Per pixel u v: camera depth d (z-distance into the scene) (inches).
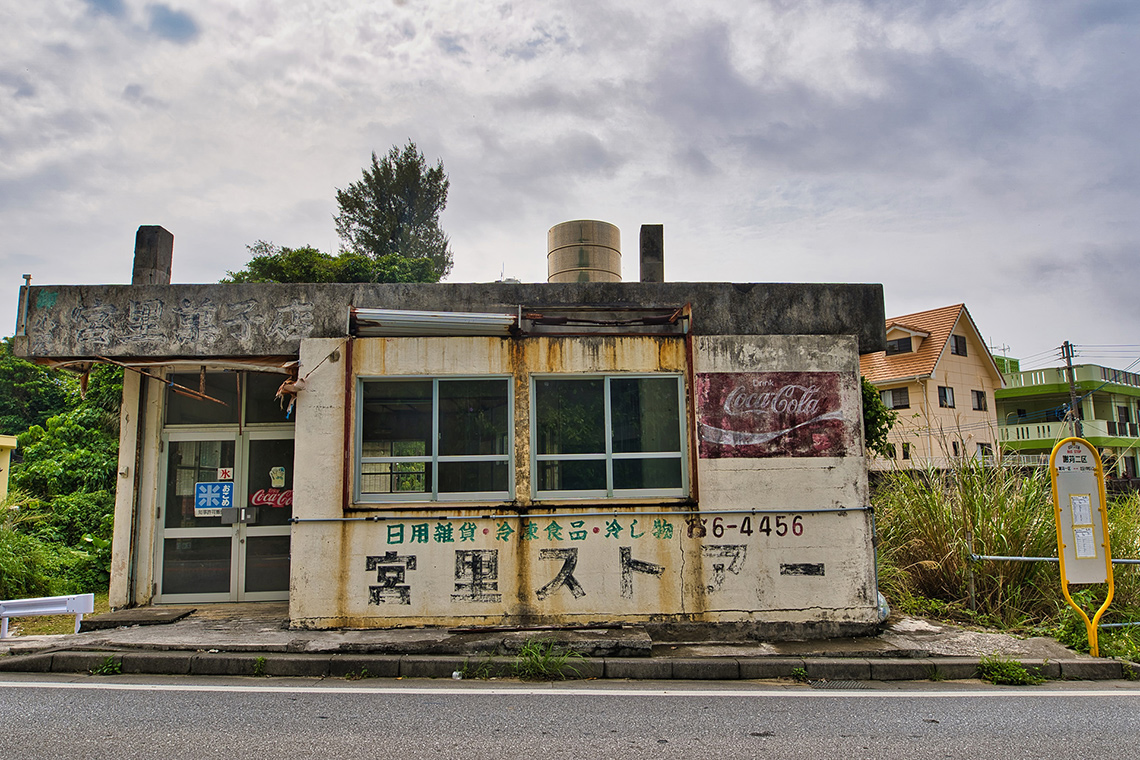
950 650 274.7
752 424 308.0
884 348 325.4
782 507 303.6
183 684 232.2
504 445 305.7
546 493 304.0
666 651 272.8
